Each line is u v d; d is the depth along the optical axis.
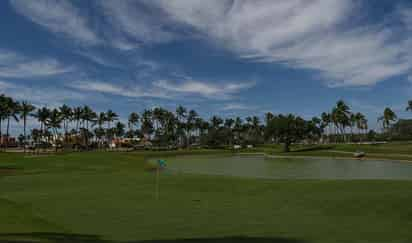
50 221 14.66
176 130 182.50
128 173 35.50
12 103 120.06
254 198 19.83
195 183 25.80
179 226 13.86
